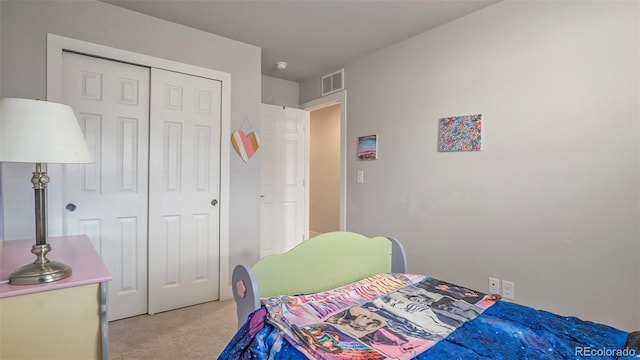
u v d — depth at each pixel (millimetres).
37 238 1249
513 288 2215
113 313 2404
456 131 2512
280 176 4082
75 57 2232
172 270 2623
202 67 2723
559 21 1995
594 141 1869
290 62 3494
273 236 4035
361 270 1723
